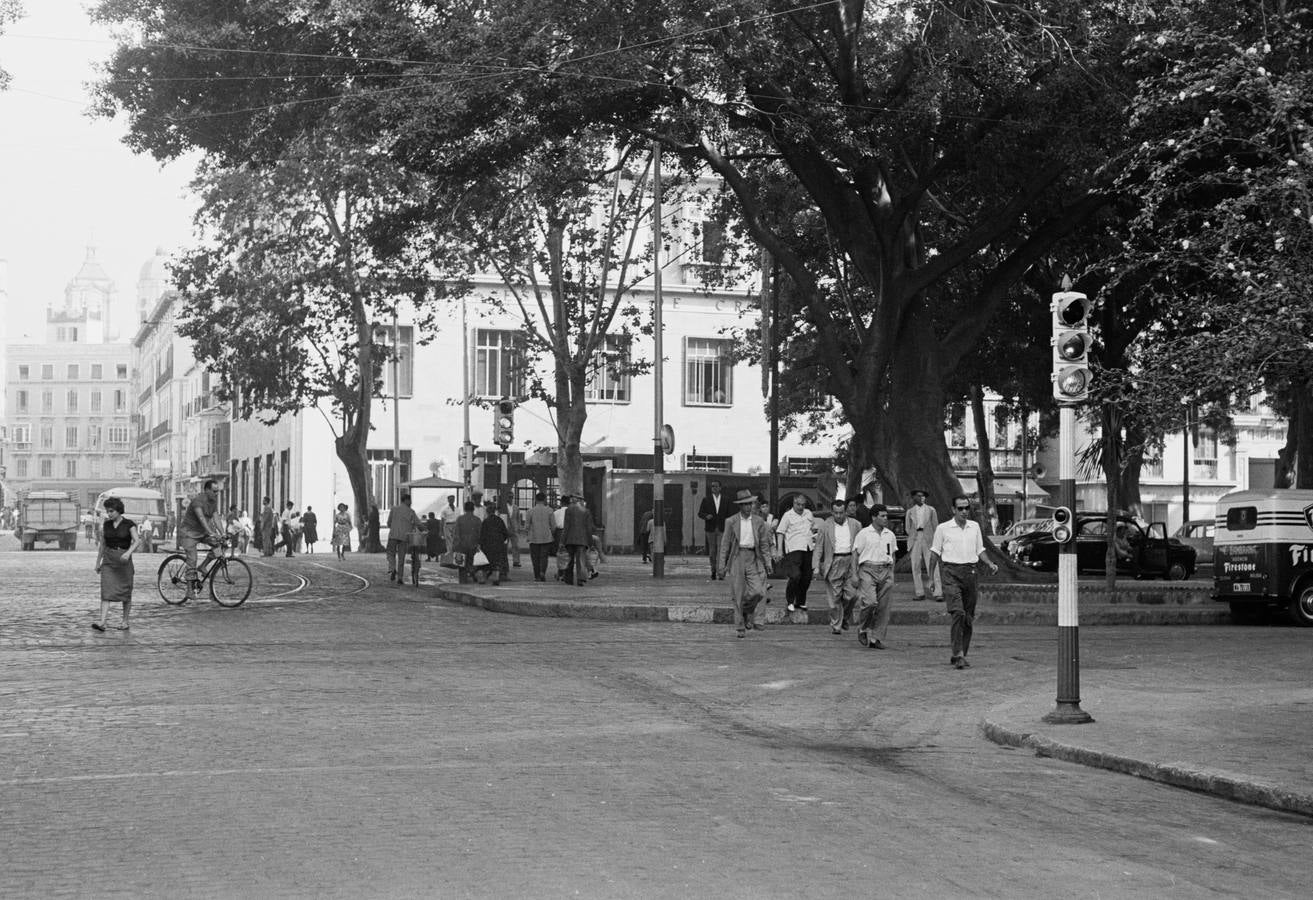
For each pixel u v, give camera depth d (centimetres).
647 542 4697
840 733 1269
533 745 1130
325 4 2739
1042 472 7081
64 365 16350
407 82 2658
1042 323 3747
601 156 3509
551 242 4331
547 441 6162
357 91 2802
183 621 2270
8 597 2833
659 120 2742
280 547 6275
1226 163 2334
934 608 2611
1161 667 1798
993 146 2811
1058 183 2992
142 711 1299
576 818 838
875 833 816
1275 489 2692
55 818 832
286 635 2062
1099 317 3403
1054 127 2689
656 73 2580
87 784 944
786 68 2705
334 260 4934
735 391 6431
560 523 3997
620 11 2556
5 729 1189
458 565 3347
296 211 5116
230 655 1788
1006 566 3303
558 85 2569
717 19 2509
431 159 2688
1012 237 3481
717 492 5481
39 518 7112
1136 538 4203
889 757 1138
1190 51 1702
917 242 3303
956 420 5288
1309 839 866
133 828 804
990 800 952
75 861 721
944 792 976
